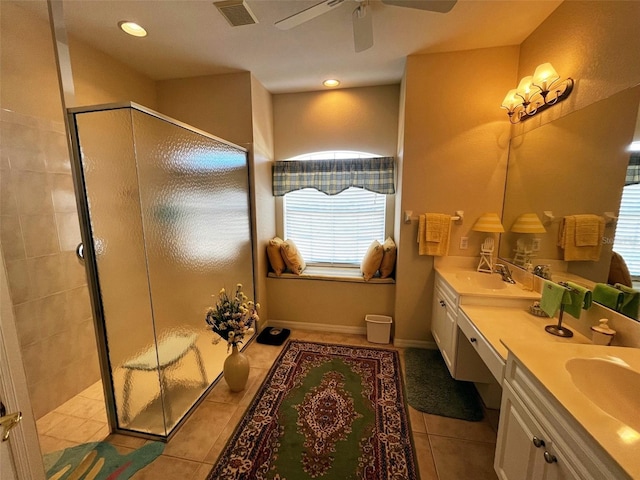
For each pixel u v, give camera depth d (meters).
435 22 1.83
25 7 1.56
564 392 0.81
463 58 2.21
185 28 1.86
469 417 1.79
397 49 2.17
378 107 2.89
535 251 1.87
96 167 1.48
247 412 1.83
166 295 1.75
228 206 2.41
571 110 1.56
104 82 2.18
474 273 2.28
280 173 3.09
